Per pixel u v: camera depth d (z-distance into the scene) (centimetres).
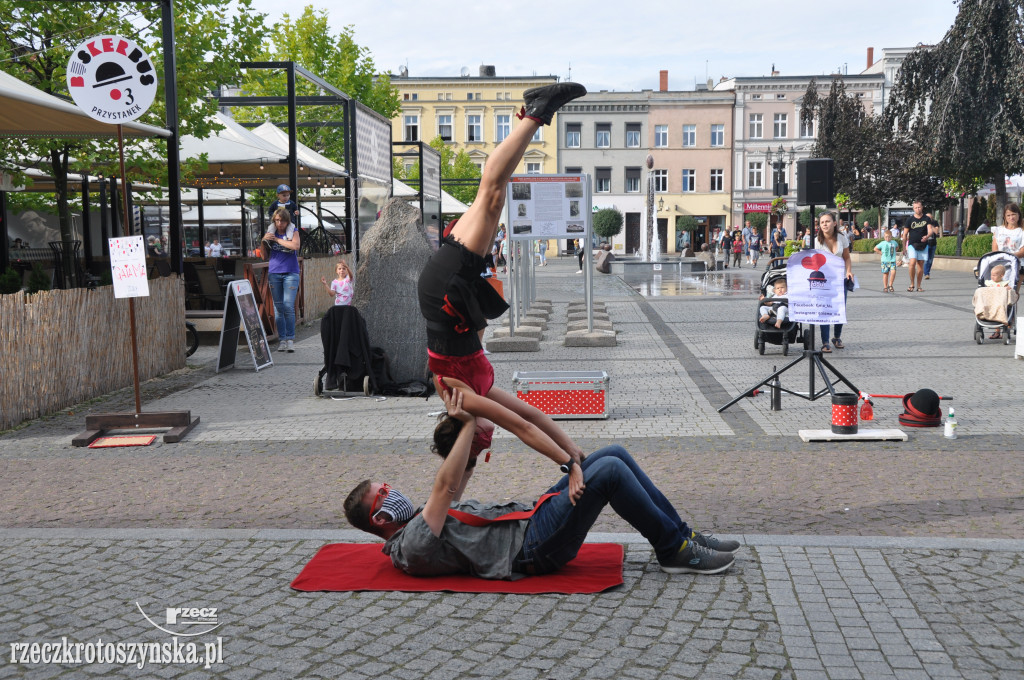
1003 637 368
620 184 7012
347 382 988
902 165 4341
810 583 429
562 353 1267
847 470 636
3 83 826
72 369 938
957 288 2244
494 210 405
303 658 360
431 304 409
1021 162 3083
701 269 3600
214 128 1622
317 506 577
